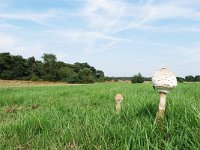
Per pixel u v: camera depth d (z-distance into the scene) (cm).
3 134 106
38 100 242
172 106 100
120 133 85
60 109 154
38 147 91
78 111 137
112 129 90
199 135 74
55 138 94
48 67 2384
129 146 74
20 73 2325
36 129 111
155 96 170
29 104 221
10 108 201
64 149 83
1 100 240
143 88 326
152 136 81
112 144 79
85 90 357
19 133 107
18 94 304
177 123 85
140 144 75
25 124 113
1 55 2278
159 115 88
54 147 85
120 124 95
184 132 79
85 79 2339
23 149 92
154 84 88
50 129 108
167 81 86
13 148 92
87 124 100
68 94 312
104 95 243
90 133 91
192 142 70
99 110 135
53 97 264
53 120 118
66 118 121
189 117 88
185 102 109
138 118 103
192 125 83
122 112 113
